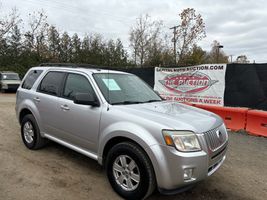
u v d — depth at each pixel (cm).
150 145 343
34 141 560
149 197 389
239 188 438
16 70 3183
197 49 3061
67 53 4000
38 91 558
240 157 586
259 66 879
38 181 426
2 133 711
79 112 445
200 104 979
